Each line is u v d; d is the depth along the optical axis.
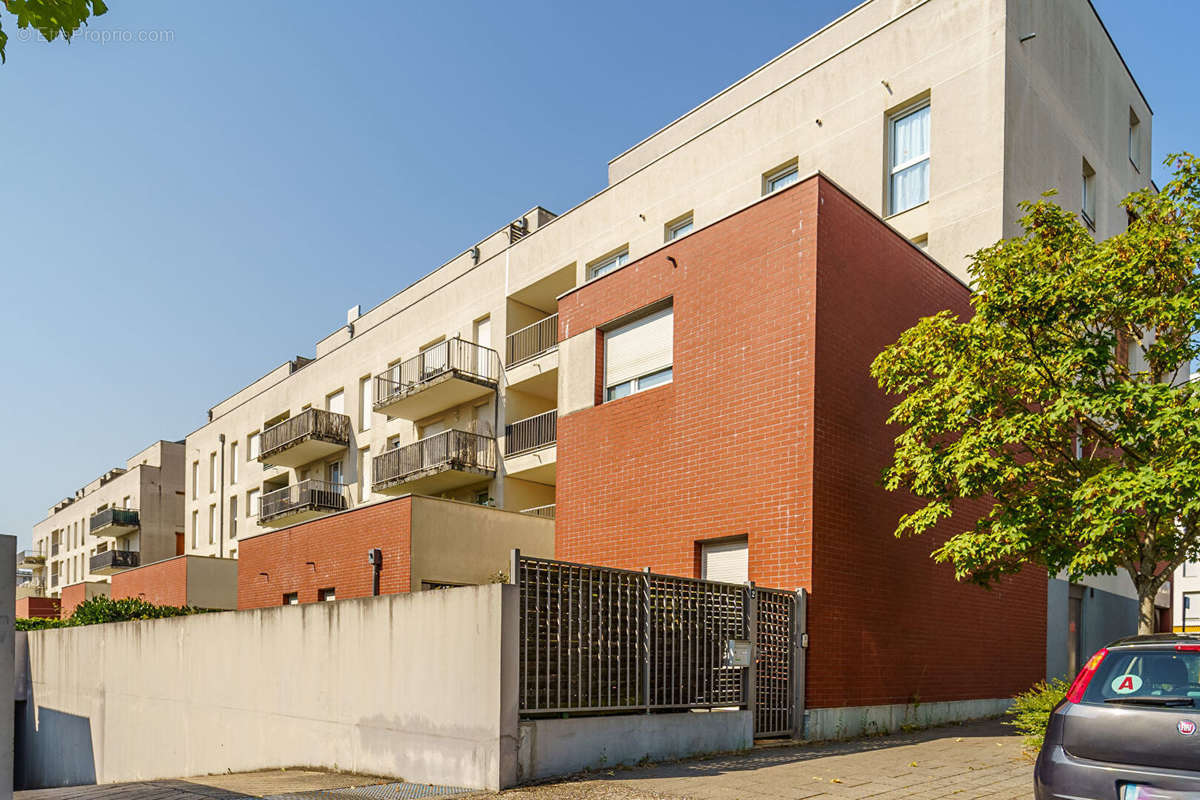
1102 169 19.48
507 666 7.61
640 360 14.24
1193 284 9.27
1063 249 10.04
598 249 22.36
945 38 16.34
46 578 69.62
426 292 30.53
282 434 32.56
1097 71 19.72
